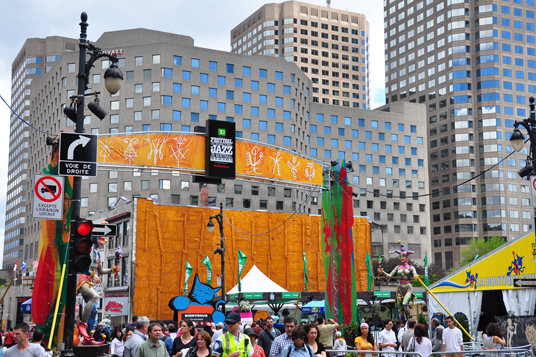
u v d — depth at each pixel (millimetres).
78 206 12773
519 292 24625
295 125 100375
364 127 112312
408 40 145875
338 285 26422
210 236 50375
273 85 98438
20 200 143250
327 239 27594
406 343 15000
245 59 96750
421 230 113125
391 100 148750
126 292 47562
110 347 15516
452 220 128125
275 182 27984
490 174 125938
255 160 27094
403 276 28719
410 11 146500
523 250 24531
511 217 124500
